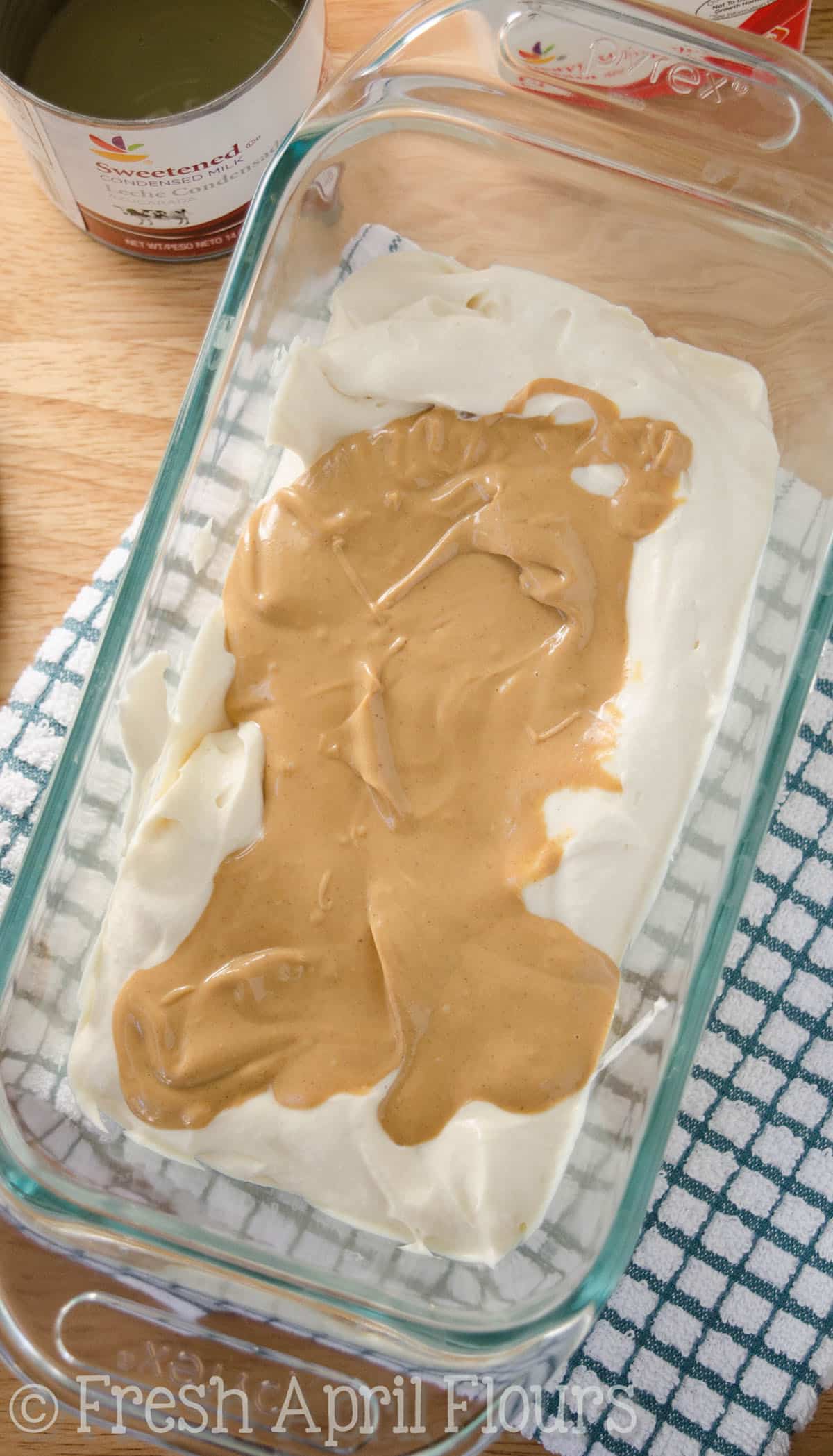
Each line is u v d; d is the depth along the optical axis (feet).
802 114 1.15
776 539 1.20
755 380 1.21
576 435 1.16
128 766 1.14
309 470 1.16
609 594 1.14
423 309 1.18
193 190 1.16
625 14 1.10
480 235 1.25
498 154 1.19
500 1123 1.08
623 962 1.14
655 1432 1.18
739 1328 1.19
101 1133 1.12
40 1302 1.07
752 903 1.24
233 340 1.12
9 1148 1.10
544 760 1.12
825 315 1.21
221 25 1.18
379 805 1.11
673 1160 1.22
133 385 1.27
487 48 1.13
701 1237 1.21
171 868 1.10
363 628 1.14
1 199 1.28
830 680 1.26
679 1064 1.07
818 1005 1.23
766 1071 1.23
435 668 1.13
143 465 1.27
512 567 1.15
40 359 1.27
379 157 1.19
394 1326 1.08
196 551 1.16
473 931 1.09
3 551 1.26
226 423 1.16
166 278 1.28
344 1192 1.08
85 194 1.17
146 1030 1.09
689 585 1.13
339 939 1.10
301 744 1.12
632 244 1.23
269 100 1.11
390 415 1.16
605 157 1.18
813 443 1.21
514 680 1.13
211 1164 1.09
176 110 1.18
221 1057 1.08
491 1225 1.07
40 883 1.10
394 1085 1.08
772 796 1.10
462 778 1.12
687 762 1.12
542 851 1.10
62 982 1.12
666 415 1.15
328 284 1.23
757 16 1.17
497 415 1.16
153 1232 1.11
